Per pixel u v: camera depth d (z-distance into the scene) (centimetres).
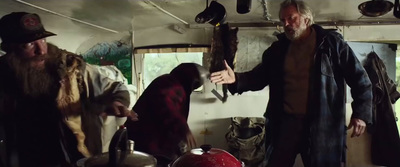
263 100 336
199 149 110
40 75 135
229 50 280
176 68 167
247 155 309
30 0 212
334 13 290
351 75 142
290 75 151
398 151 290
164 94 150
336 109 142
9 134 135
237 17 311
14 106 135
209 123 346
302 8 140
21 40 128
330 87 141
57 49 145
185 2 245
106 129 172
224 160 99
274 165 154
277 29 326
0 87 134
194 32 346
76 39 298
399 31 315
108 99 142
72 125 138
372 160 308
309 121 144
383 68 306
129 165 92
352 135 140
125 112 138
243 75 159
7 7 217
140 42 356
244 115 340
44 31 136
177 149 142
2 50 141
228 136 320
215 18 200
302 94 147
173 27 349
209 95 346
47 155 138
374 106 290
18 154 136
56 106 137
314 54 143
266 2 250
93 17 273
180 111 152
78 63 144
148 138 144
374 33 319
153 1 242
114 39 348
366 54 317
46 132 138
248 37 334
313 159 142
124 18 297
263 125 320
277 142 155
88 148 144
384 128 294
